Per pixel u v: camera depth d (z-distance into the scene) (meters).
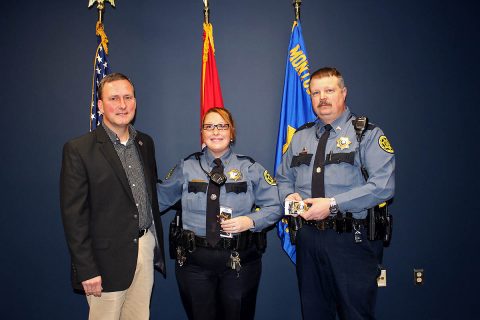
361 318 2.28
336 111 2.36
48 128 3.14
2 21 3.10
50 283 3.16
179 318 3.22
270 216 2.38
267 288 3.25
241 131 3.21
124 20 3.14
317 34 3.19
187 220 2.38
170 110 3.18
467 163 3.25
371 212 2.31
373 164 2.26
